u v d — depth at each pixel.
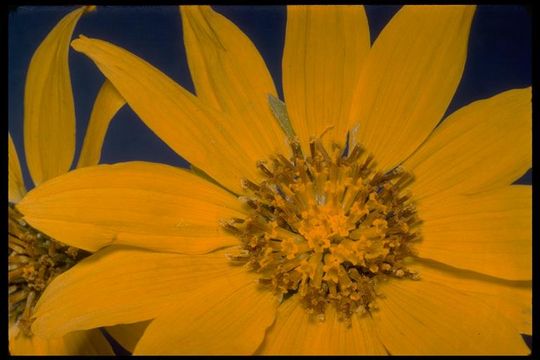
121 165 0.15
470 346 0.14
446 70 0.16
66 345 0.16
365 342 0.15
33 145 0.17
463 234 0.15
